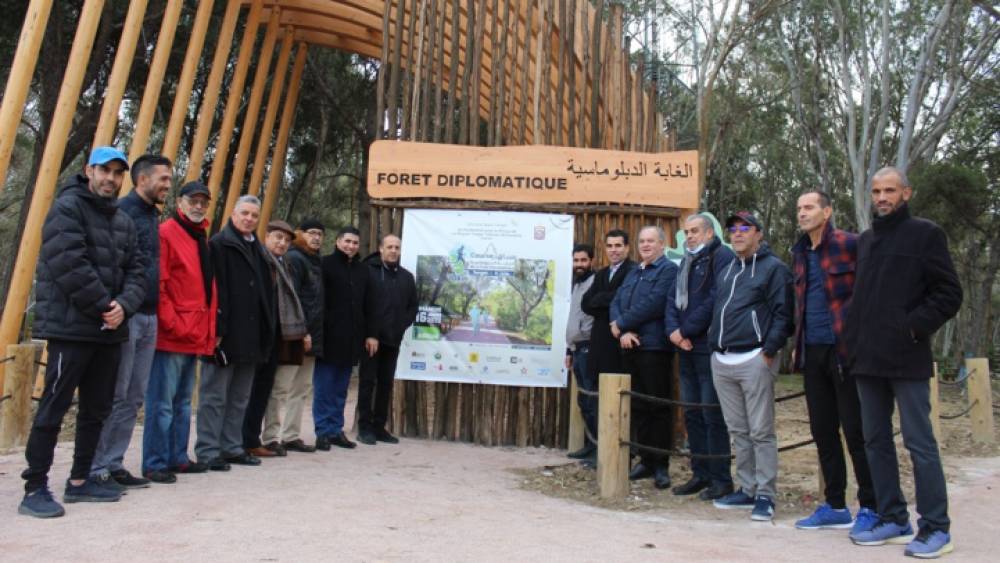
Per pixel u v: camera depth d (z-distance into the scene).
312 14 13.15
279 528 4.23
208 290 5.61
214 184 12.26
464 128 8.52
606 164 8.08
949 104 21.05
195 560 3.59
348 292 7.43
